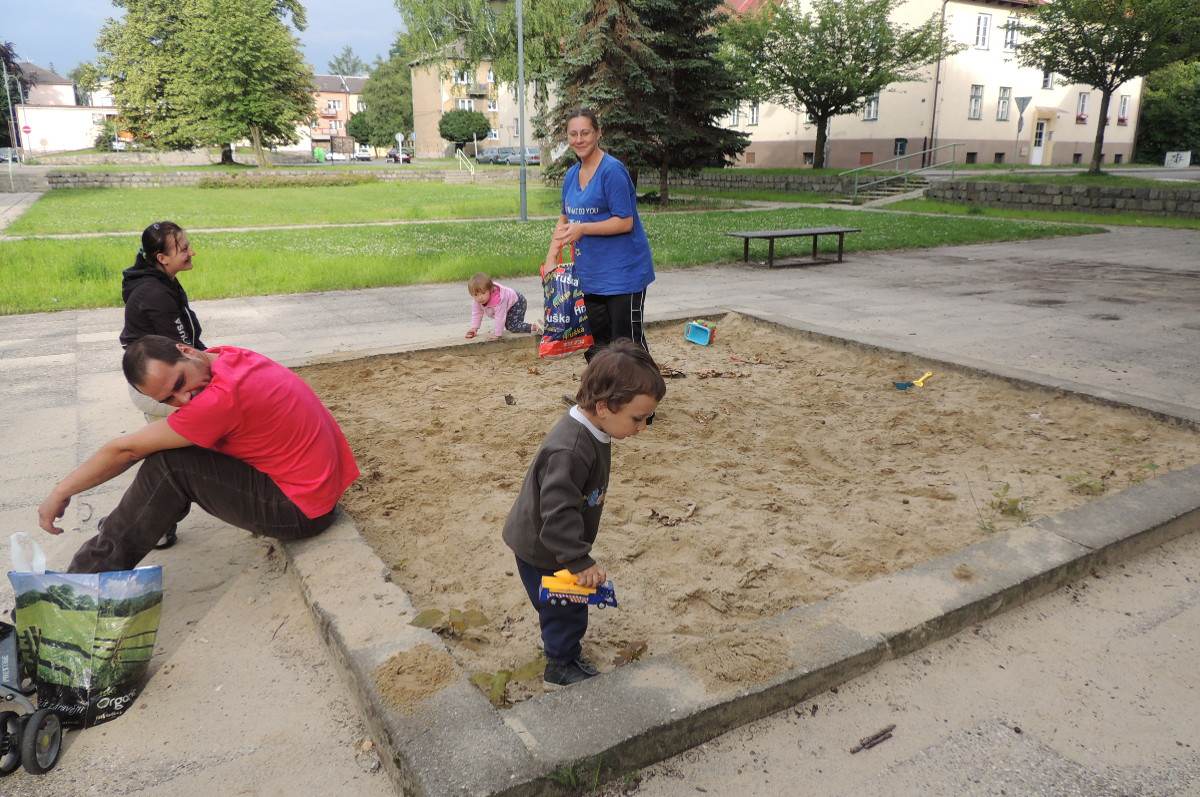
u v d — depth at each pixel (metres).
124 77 48.19
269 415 3.18
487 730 2.34
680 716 2.42
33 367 7.15
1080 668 2.86
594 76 24.16
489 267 12.66
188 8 45.00
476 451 4.89
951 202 28.92
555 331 5.49
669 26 25.00
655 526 3.92
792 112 43.66
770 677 2.62
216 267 12.59
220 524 4.09
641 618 3.17
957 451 4.88
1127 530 3.60
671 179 41.72
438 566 3.56
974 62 39.81
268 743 2.54
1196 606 3.24
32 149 78.06
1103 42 26.48
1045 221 22.84
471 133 65.19
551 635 2.68
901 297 10.65
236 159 64.56
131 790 2.34
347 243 16.36
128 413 5.83
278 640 3.09
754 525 3.92
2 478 4.66
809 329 7.69
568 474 2.41
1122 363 7.01
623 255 5.49
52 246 14.87
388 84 83.44
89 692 2.60
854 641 2.81
